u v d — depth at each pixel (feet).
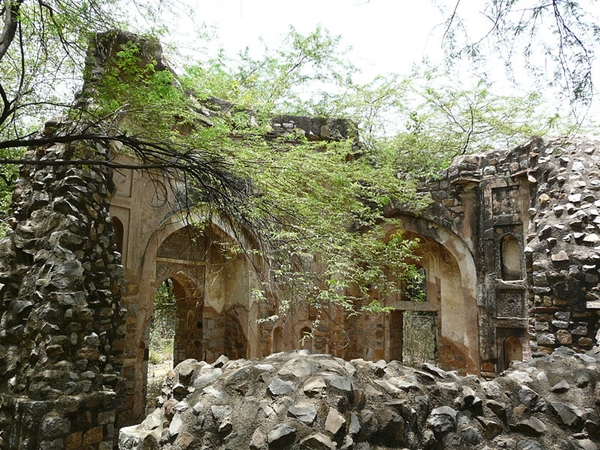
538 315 23.08
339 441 8.05
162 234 25.68
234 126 22.59
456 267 30.71
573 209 23.50
